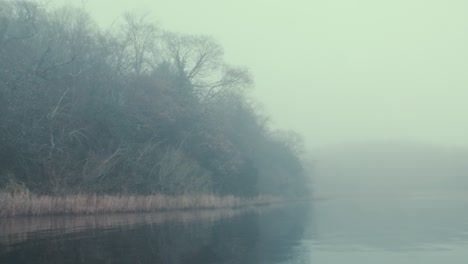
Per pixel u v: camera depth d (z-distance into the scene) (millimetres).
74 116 46312
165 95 57375
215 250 23438
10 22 45531
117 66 55719
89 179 43844
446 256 22344
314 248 24625
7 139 38469
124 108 51438
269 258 21547
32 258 20203
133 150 51406
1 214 34938
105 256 21031
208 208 58500
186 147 60531
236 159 66688
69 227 31031
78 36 50750
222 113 70812
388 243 26609
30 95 40156
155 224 34812
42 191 39812
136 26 64250
